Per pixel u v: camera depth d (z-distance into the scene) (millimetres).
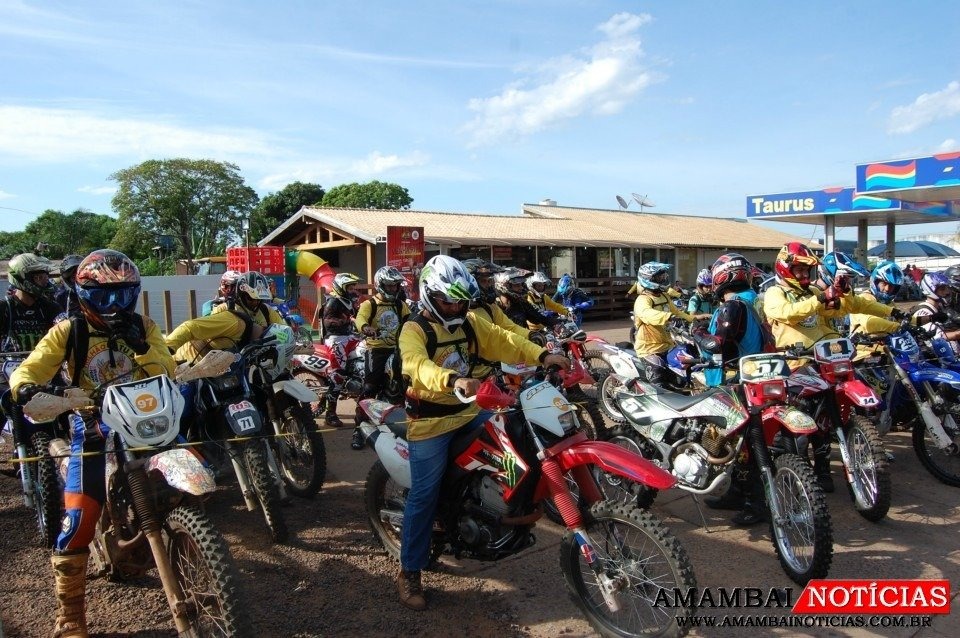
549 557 4434
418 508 3703
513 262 23312
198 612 3111
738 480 4898
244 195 44844
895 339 6027
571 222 28031
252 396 5195
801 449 4785
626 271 27297
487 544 3639
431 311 3631
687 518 5117
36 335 6383
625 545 3395
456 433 3746
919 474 5980
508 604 3850
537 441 3445
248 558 4445
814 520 3881
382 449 4109
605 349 7184
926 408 5617
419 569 3803
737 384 4715
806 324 5820
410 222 22047
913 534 4723
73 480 3309
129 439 3242
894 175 15445
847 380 5008
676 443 4746
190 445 3459
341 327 8312
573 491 4082
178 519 3104
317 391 8188
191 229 44594
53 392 3367
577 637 3518
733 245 30062
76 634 3283
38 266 6246
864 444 4961
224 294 5715
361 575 4207
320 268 13648
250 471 4637
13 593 3988
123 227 42938
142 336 3945
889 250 22641
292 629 3590
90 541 3322
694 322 8531
